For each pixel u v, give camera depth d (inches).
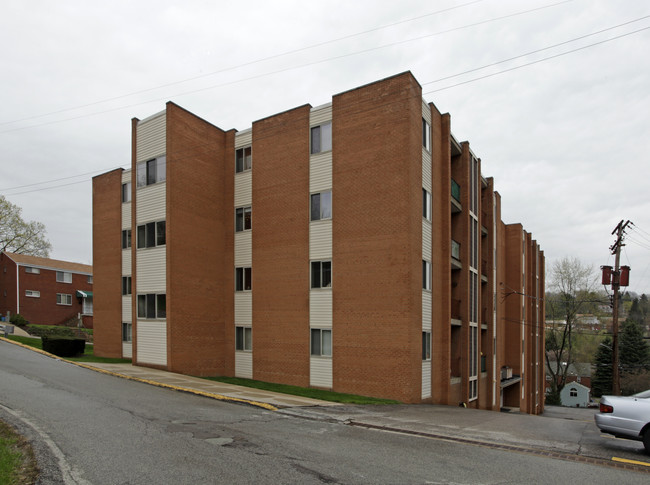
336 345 756.0
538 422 573.3
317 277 796.0
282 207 852.6
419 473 289.0
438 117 864.3
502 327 1363.2
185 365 835.4
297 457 313.3
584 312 2143.2
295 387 772.0
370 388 714.2
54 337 968.3
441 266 848.9
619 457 355.3
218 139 950.4
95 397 519.2
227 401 566.3
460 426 484.7
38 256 2181.3
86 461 289.4
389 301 709.9
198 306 871.7
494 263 1210.6
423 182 777.6
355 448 348.8
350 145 773.3
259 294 869.2
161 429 382.0
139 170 915.4
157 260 860.6
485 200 1192.8
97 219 1121.4
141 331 876.0
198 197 893.8
